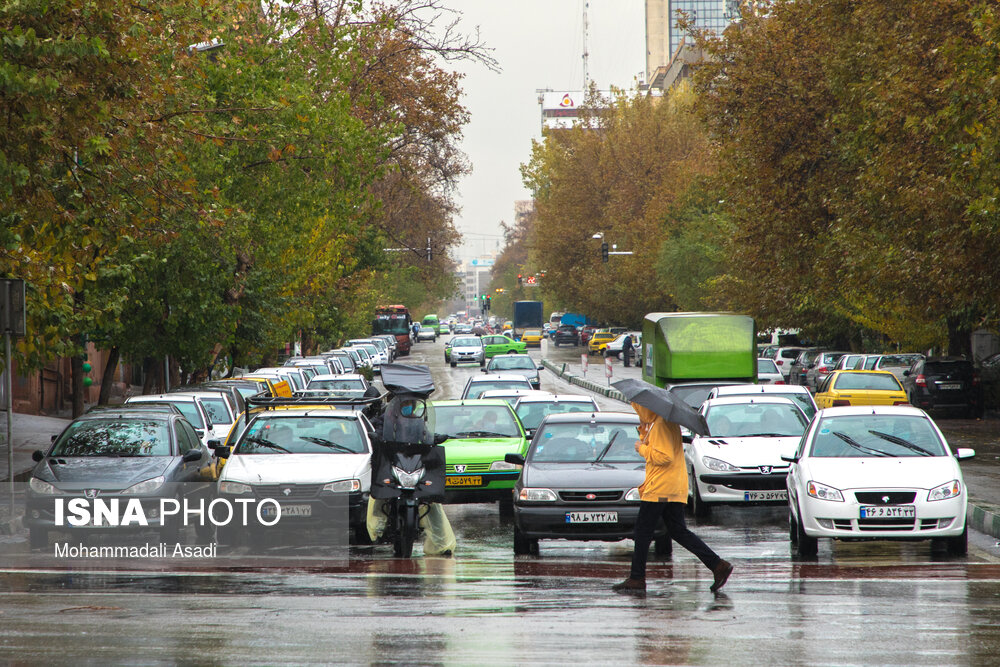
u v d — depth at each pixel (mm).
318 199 120625
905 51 93438
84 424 59812
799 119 123812
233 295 116562
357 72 134000
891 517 47000
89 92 54188
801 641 30328
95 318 76750
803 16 125062
